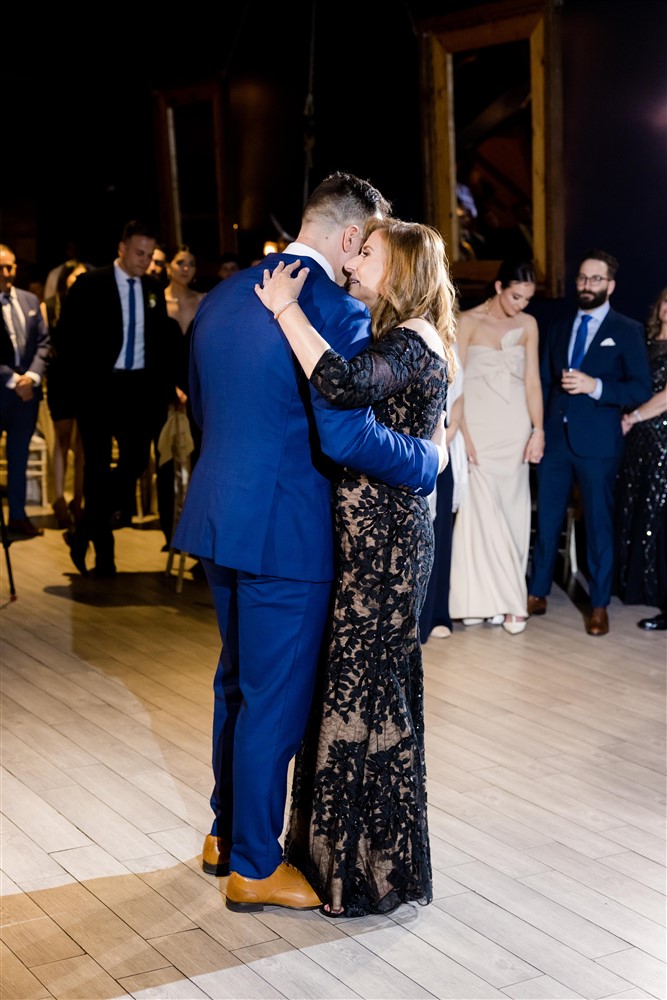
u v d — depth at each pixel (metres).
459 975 2.61
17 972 2.59
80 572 6.29
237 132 8.62
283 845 3.24
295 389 2.61
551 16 6.20
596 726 4.17
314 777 2.87
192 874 3.05
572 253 6.44
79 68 10.06
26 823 3.34
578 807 3.51
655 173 5.96
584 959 2.69
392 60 7.23
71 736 4.01
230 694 2.96
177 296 6.91
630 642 5.20
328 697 2.76
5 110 10.73
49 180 10.69
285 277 2.54
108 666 4.77
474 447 5.33
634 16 5.92
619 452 5.31
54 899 2.91
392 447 2.59
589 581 5.34
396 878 2.81
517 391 5.36
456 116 6.80
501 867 3.12
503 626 5.40
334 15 7.59
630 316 6.20
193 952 2.68
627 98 6.02
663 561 5.55
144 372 6.10
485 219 6.78
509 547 5.32
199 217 9.13
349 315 2.61
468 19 6.56
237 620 2.86
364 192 2.72
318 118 7.85
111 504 6.20
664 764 3.84
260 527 2.63
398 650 2.76
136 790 3.57
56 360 6.07
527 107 6.42
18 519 7.36
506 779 3.70
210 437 2.71
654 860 3.18
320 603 2.73
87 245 10.42
